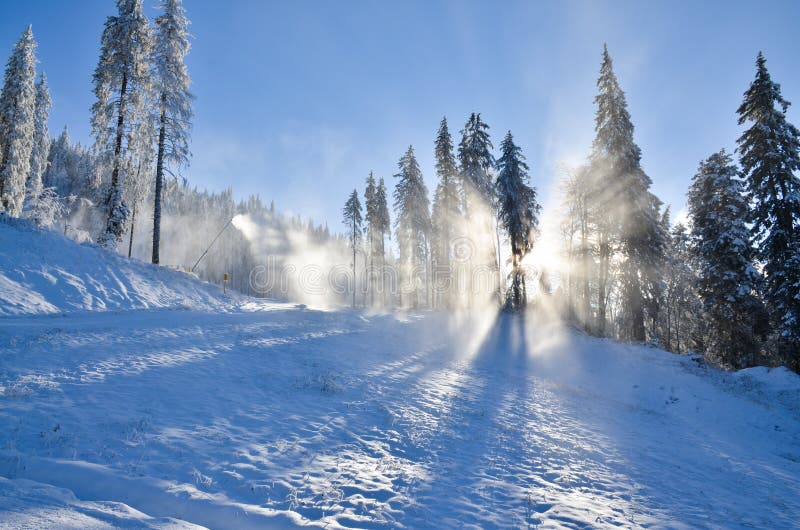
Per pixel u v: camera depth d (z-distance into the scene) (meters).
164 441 6.70
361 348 16.56
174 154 24.69
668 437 12.02
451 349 19.70
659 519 6.16
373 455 7.41
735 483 8.80
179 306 19.34
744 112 22.45
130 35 24.53
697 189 25.48
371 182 48.19
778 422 14.77
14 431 6.27
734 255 22.31
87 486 5.21
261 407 9.05
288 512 5.13
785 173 20.48
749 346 21.80
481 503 6.04
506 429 10.07
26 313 13.73
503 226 28.61
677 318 35.88
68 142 66.31
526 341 22.17
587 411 13.35
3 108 29.12
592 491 7.06
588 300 26.27
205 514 4.98
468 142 30.28
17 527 3.83
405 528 5.07
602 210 24.81
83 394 8.07
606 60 25.36
